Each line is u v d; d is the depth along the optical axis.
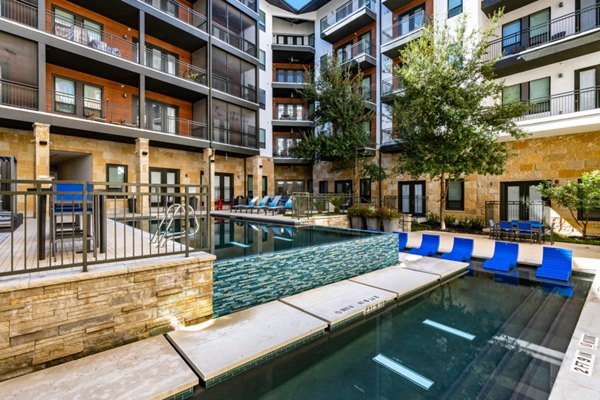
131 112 14.53
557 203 11.78
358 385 3.06
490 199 13.67
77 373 2.84
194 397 2.82
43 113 10.48
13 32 9.99
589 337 3.77
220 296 4.35
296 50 22.50
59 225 4.85
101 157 13.35
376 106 18.62
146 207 13.70
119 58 12.45
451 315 4.84
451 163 10.80
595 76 11.44
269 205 14.63
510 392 2.93
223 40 17.25
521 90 13.19
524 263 7.45
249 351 3.29
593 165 11.11
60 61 11.96
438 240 8.91
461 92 10.80
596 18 11.43
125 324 3.39
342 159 16.78
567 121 10.62
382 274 6.45
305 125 22.14
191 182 16.62
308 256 5.52
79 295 3.10
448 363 3.48
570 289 6.04
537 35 12.82
